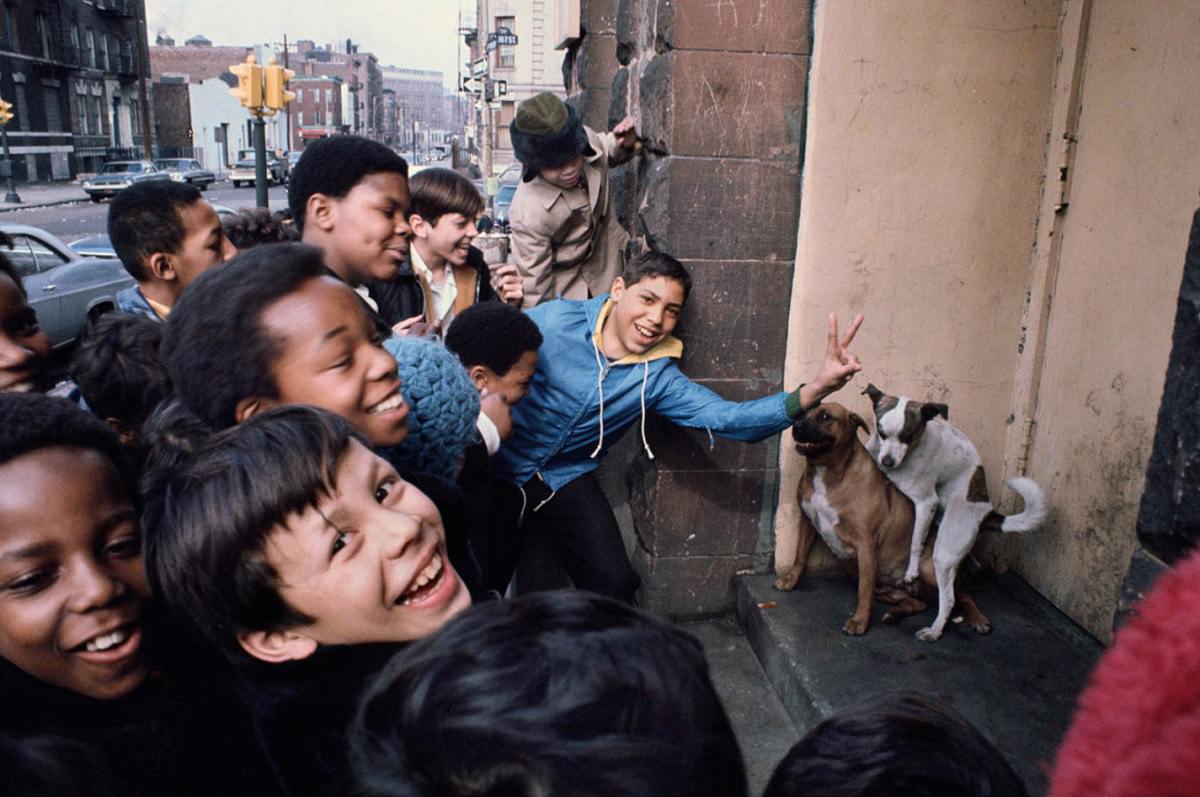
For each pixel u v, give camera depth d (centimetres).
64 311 819
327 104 8906
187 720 106
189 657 106
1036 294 308
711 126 297
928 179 300
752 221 305
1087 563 289
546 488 299
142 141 4969
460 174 314
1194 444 165
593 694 55
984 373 318
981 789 79
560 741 53
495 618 63
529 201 339
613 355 287
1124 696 43
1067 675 270
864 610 292
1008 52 293
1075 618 296
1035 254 308
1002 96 296
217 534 88
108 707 101
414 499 100
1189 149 244
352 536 91
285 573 90
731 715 284
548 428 291
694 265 306
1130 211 267
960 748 82
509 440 294
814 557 336
